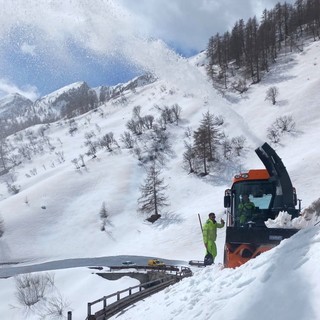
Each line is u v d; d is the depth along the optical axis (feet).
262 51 403.54
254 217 32.73
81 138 418.31
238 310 14.16
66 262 187.42
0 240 229.04
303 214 29.12
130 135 338.54
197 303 19.03
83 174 288.30
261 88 360.28
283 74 376.48
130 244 208.74
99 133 406.00
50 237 231.91
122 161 299.79
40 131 473.67
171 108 353.51
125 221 233.76
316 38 435.12
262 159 33.04
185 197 244.01
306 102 306.35
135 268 121.80
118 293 52.49
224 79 386.93
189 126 334.24
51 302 106.42
